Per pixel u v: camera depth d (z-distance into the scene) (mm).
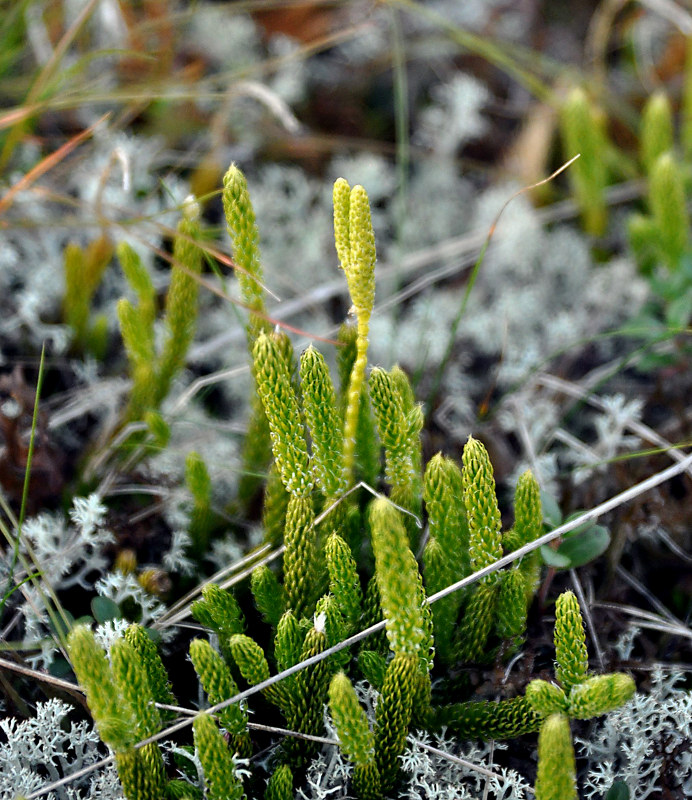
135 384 421
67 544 416
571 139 488
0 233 473
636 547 428
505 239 517
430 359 483
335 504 376
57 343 455
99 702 342
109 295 485
